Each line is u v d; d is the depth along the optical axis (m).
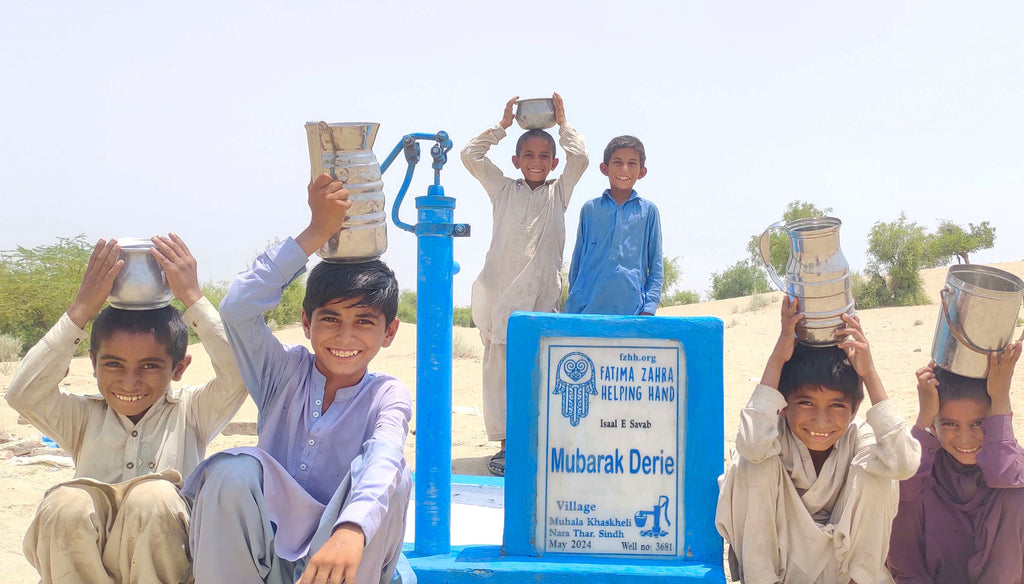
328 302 3.29
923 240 34.19
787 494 3.52
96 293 3.44
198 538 2.96
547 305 6.67
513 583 3.48
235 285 3.22
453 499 5.05
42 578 3.17
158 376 3.54
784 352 3.51
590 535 3.69
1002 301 3.44
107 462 3.56
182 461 3.61
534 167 6.64
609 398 3.73
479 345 18.42
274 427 3.37
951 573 3.77
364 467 3.00
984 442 3.61
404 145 3.72
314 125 3.35
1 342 17.17
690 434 3.72
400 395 3.35
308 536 3.07
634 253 6.22
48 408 3.47
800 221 3.52
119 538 3.12
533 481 3.70
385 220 3.49
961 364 3.61
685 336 3.75
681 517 3.70
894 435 3.30
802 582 3.48
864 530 3.41
